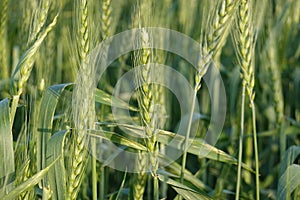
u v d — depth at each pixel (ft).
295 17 3.60
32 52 2.03
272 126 3.16
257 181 2.27
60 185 2.04
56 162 2.04
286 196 2.29
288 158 2.37
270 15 3.03
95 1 2.45
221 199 2.59
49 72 2.45
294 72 3.51
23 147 2.10
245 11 2.21
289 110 3.51
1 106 2.05
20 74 2.05
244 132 3.10
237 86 3.19
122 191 2.51
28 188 1.96
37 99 2.22
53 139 2.04
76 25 2.07
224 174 2.57
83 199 2.50
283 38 3.28
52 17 2.56
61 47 3.12
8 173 2.04
